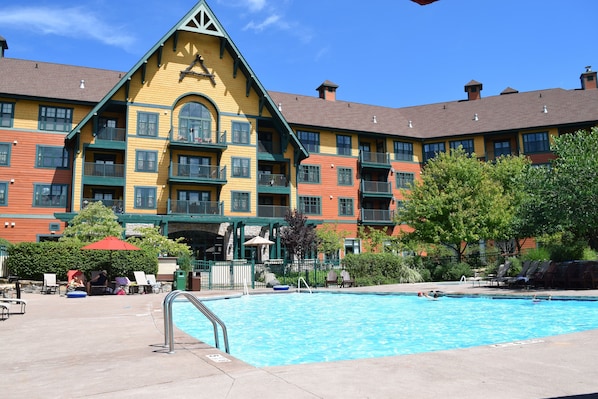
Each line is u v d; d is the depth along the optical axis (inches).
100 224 1047.6
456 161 1220.5
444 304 641.0
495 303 619.5
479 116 1806.1
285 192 1505.9
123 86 1354.6
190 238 1387.8
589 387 168.2
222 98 1465.3
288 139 1512.1
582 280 671.1
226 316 566.9
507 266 820.6
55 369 220.5
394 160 1770.4
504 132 1683.1
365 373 191.5
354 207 1678.2
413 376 186.1
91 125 1305.4
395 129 1798.7
